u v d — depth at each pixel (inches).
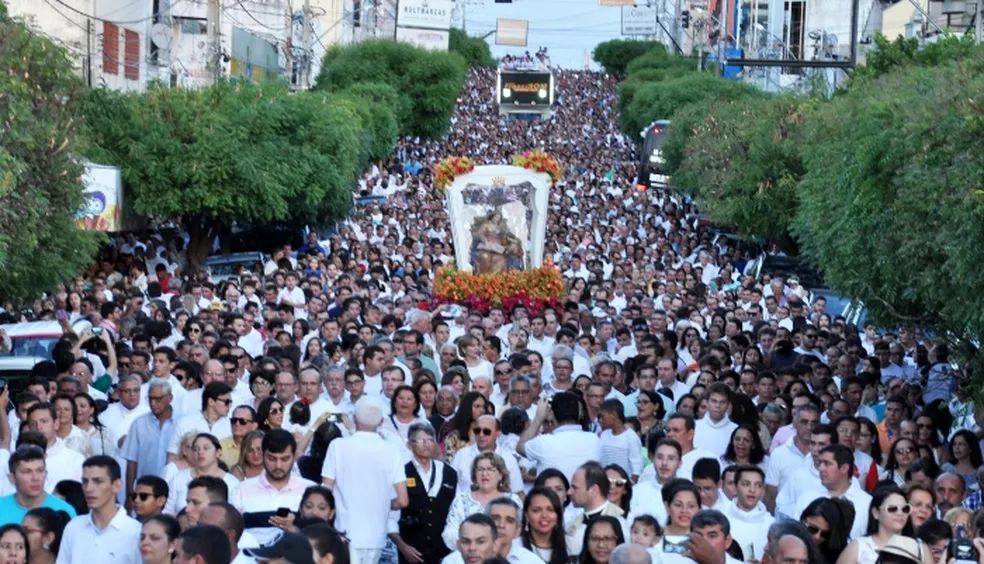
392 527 501.0
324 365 698.8
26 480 434.3
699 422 603.2
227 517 370.9
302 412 582.6
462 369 650.2
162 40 2027.6
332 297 1137.4
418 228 1844.2
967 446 586.9
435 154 3720.5
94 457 406.0
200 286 1114.1
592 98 6013.8
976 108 690.8
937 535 420.5
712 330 965.8
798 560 370.9
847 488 482.0
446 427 576.4
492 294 1216.8
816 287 1355.8
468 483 512.1
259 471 474.9
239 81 1648.6
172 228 1620.3
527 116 5004.9
